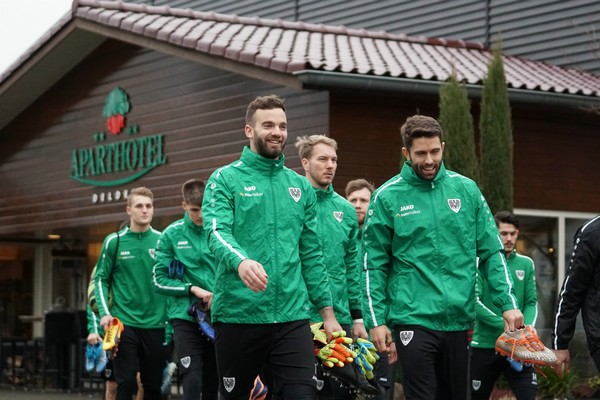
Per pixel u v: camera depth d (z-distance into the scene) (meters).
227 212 10.13
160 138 26.72
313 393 10.29
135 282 16.89
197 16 27.64
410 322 10.95
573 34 28.23
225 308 10.22
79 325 28.55
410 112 22.86
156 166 26.84
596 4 27.83
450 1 31.22
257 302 10.15
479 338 15.54
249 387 10.55
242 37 24.89
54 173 30.45
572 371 22.45
